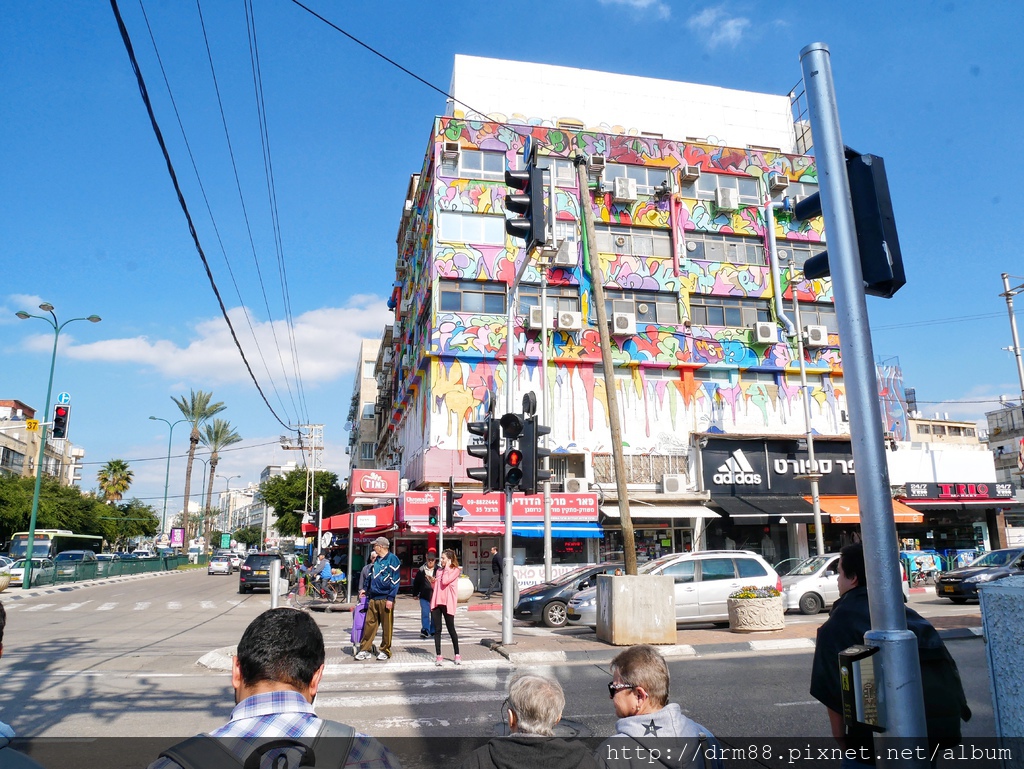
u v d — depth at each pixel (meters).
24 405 84.56
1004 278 30.31
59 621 18.72
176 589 33.12
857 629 3.23
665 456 29.28
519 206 9.74
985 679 8.53
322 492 66.38
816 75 3.20
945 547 30.97
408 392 34.31
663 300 30.81
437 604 10.90
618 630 12.03
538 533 26.05
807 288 31.95
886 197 3.16
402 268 40.66
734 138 37.03
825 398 31.45
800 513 27.94
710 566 15.84
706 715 7.25
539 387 28.83
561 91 34.84
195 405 63.44
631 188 30.59
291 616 2.19
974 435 73.81
